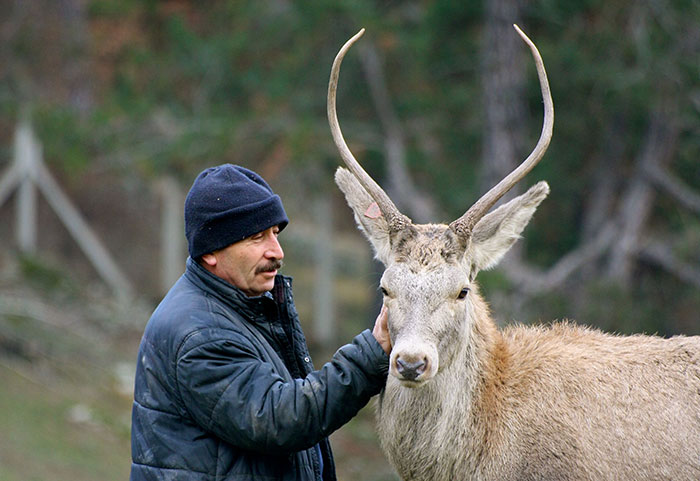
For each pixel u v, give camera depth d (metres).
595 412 18.45
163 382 15.23
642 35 57.97
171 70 63.72
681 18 58.94
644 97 58.34
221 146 56.91
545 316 54.62
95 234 79.00
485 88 58.28
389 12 65.19
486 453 18.66
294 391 14.87
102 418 50.31
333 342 77.06
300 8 59.03
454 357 18.19
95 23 70.88
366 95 64.19
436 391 18.55
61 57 69.12
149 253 80.56
